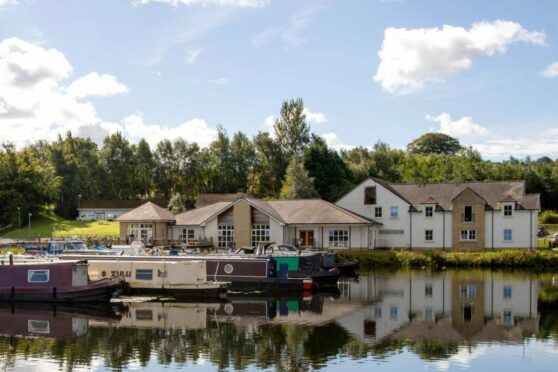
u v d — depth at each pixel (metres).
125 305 39.06
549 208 129.12
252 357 25.58
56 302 39.31
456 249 73.38
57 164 142.00
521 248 71.50
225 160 133.75
